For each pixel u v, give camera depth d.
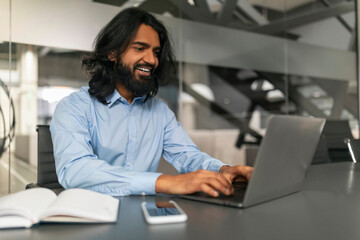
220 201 0.63
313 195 0.74
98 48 1.24
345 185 0.89
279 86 4.77
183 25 3.80
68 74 3.02
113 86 1.22
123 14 1.19
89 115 1.15
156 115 1.33
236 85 6.58
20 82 2.79
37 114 2.91
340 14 4.68
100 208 0.54
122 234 0.45
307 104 4.57
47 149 1.31
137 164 1.24
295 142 0.67
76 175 0.81
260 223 0.50
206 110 6.59
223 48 4.22
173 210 0.57
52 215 0.49
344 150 2.49
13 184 2.76
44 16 2.80
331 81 4.60
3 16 2.65
